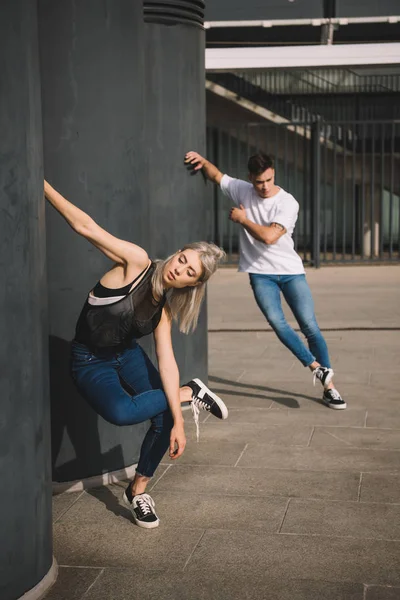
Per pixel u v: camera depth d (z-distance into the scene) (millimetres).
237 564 3104
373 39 15055
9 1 2578
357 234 17984
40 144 2816
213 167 5262
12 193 2639
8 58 2592
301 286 5270
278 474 4105
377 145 17469
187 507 3693
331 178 17891
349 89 17469
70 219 3162
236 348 7473
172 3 5012
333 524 3467
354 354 7094
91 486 3965
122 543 3318
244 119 17203
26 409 2762
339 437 4719
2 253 2617
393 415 5172
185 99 5125
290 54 11977
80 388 3320
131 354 3430
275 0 13383
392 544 3254
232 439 4699
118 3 3791
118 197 3877
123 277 3180
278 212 5105
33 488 2830
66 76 3713
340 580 2955
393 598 2814
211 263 3137
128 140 3896
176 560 3152
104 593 2898
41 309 2832
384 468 4180
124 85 3854
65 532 3436
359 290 11266
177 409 3301
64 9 3678
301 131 17312
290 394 5742
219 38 15312
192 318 3273
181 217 5176
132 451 4117
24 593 2832
